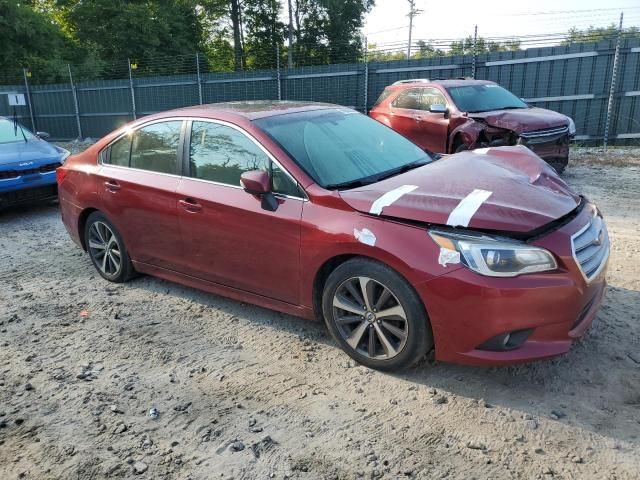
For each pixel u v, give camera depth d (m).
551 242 3.02
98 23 32.16
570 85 13.67
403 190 3.46
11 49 26.72
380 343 3.47
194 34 38.59
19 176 7.74
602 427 2.90
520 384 3.31
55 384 3.57
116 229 5.01
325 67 16.86
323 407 3.20
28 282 5.43
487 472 2.63
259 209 3.80
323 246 3.48
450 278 3.03
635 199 7.79
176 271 4.60
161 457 2.85
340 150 4.09
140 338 4.15
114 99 21.31
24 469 2.80
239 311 4.54
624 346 3.65
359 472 2.67
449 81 9.95
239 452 2.86
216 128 4.23
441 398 3.21
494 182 3.54
